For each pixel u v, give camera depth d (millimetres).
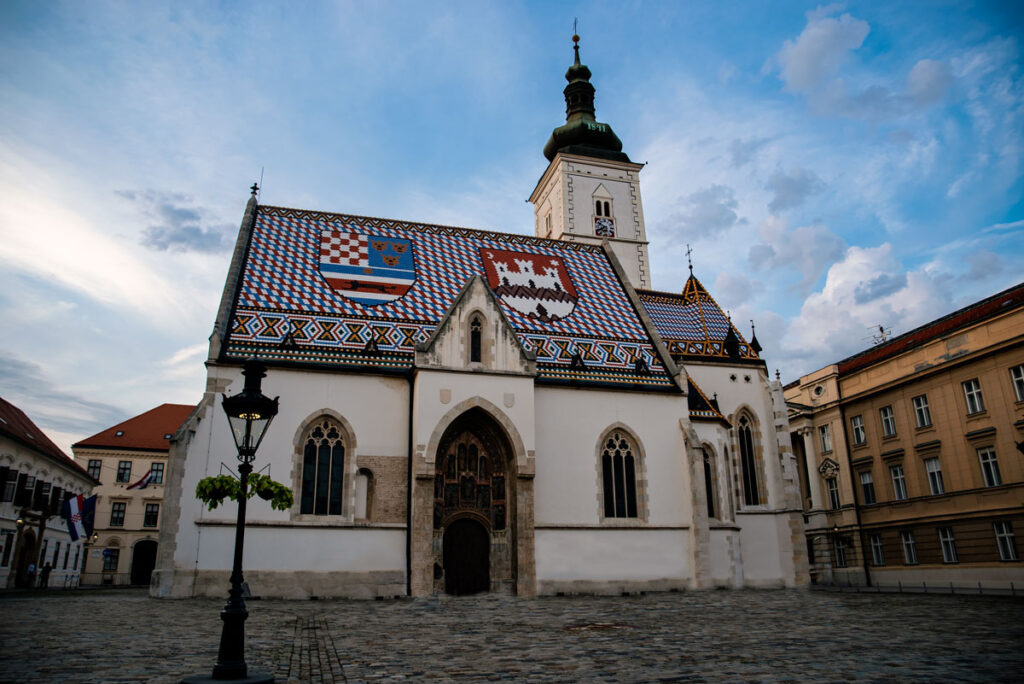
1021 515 49531
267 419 16359
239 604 14375
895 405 61500
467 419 40875
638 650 18547
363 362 40500
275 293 42688
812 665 15984
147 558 91062
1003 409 51219
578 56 84188
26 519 66062
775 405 53344
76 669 15023
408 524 38500
